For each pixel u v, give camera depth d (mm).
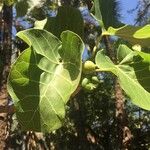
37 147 2201
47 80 357
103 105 3197
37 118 352
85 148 2838
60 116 350
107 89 3158
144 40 384
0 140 1500
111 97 3197
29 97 352
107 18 408
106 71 379
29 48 355
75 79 351
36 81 355
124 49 393
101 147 3059
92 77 385
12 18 1761
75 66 353
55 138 2625
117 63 388
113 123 3131
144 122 3199
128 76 382
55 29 436
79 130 2830
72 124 2818
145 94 379
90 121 3180
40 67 357
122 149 2494
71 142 2760
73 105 2809
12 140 2152
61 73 357
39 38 362
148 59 385
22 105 351
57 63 358
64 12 437
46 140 2295
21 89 351
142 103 373
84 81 380
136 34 377
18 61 353
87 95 3031
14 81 351
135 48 424
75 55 353
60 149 2668
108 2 413
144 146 3170
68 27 435
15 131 2146
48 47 363
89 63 374
